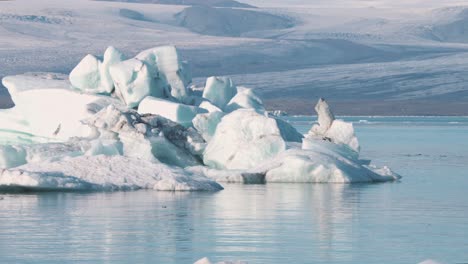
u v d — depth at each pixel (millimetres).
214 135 100125
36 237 54938
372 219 63750
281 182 91000
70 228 58750
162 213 66375
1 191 80312
